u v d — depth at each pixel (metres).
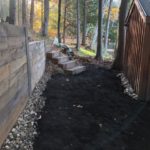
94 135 2.91
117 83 5.27
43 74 5.28
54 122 3.15
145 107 3.96
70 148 2.58
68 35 16.52
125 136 2.96
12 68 2.59
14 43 2.70
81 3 14.52
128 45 5.54
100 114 3.57
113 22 19.42
